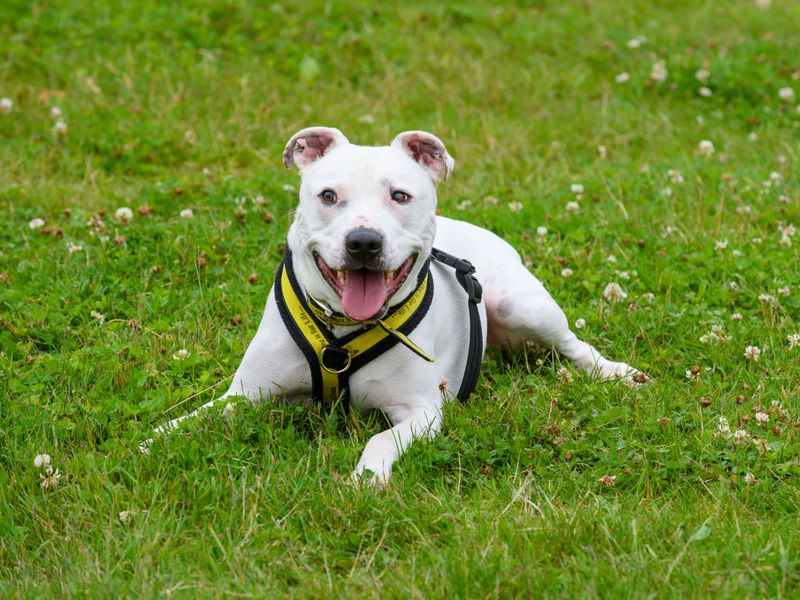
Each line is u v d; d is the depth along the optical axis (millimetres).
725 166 7445
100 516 3594
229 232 6113
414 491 3781
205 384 4547
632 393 4500
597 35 9961
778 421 4262
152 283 5613
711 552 3359
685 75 9031
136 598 3207
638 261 5961
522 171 7410
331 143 4258
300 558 3424
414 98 8562
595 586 3199
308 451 4016
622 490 3908
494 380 4773
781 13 11055
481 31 10000
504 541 3445
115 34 9047
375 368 4168
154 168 7250
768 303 5367
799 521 3588
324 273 3977
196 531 3537
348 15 9906
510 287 4914
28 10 9227
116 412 4301
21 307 5215
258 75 8703
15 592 3242
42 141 7430
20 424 4141
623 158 7695
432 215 4117
